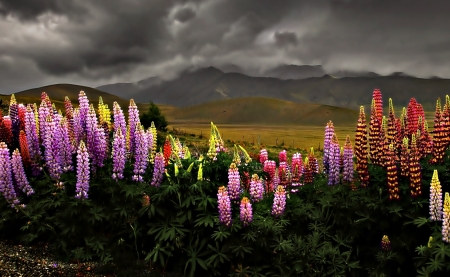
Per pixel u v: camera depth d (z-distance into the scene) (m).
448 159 8.67
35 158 9.45
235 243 7.46
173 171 8.26
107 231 8.47
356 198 8.48
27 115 9.48
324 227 8.38
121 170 8.61
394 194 7.96
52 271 7.33
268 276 7.44
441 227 7.21
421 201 7.79
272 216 8.05
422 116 10.18
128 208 8.24
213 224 7.68
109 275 7.44
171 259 8.05
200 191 7.92
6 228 8.61
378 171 8.79
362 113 9.16
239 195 8.22
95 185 8.54
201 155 9.29
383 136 9.31
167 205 8.19
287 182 10.20
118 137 8.57
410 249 7.62
